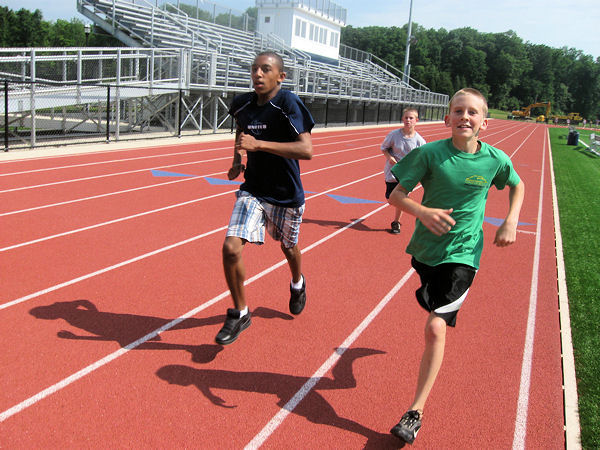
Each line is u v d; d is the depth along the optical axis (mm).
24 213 7199
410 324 4441
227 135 20297
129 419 2906
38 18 81625
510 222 2961
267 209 3766
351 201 9836
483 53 134125
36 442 2666
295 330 4168
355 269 5816
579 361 3971
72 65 17953
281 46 32531
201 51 20094
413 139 7215
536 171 17359
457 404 3291
